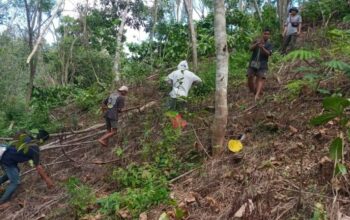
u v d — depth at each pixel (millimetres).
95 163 7750
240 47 12086
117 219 5758
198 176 6051
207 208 5191
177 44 13727
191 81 8328
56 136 10047
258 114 7168
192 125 7438
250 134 6617
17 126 11516
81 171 8055
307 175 4965
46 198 7406
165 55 14109
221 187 5465
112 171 7293
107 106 8547
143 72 13055
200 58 13109
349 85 6730
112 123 8445
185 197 5543
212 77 9391
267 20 13914
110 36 20672
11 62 17875
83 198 6398
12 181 7598
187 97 8016
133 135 8523
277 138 6160
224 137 6516
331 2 13086
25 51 18859
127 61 15289
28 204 7402
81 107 12289
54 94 14359
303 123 6246
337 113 3684
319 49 8914
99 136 9430
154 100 10367
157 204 5695
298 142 5738
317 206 4293
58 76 24125
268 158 5668
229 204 5066
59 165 8750
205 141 6910
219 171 5859
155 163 6867
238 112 7723
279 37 12164
